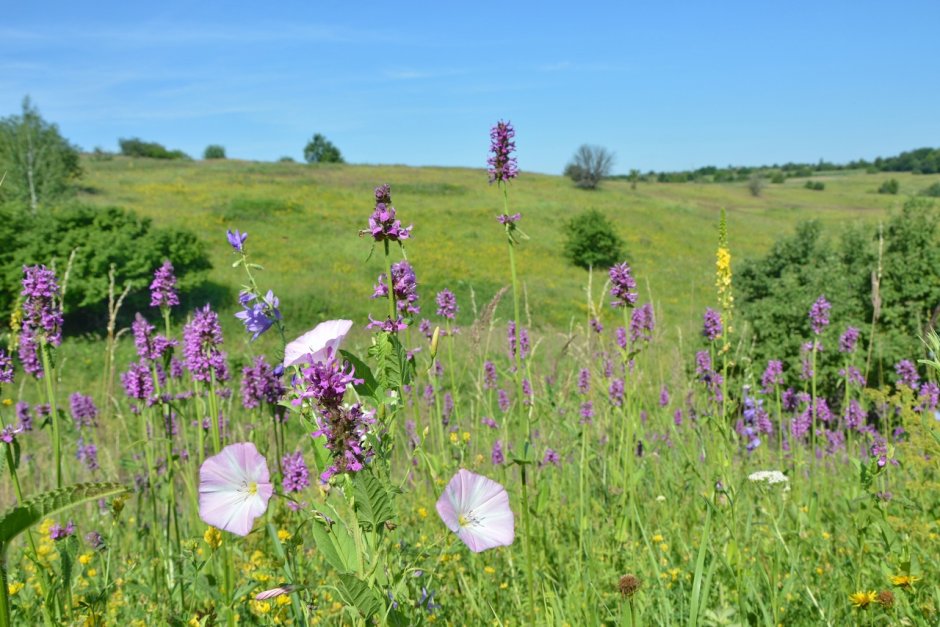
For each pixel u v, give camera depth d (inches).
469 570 130.0
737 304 719.1
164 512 170.2
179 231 1091.3
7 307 855.7
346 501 63.7
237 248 69.5
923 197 621.6
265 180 2331.4
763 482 132.6
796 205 3181.6
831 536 140.2
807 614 110.6
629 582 82.2
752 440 210.7
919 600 103.7
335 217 1802.4
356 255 1445.6
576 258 1627.7
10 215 940.6
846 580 117.8
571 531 146.8
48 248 917.8
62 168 1594.5
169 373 172.4
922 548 124.1
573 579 119.4
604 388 178.5
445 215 1966.0
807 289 615.8
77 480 212.4
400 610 65.6
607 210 2273.6
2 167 1471.5
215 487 60.2
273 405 146.0
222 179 2300.7
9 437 92.6
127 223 1044.5
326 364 60.5
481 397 183.9
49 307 106.6
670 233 2052.2
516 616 114.8
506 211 121.1
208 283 1114.1
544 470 162.2
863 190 4128.9
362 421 60.6
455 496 63.2
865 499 111.9
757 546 126.2
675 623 102.6
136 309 958.4
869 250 620.4
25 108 1503.4
